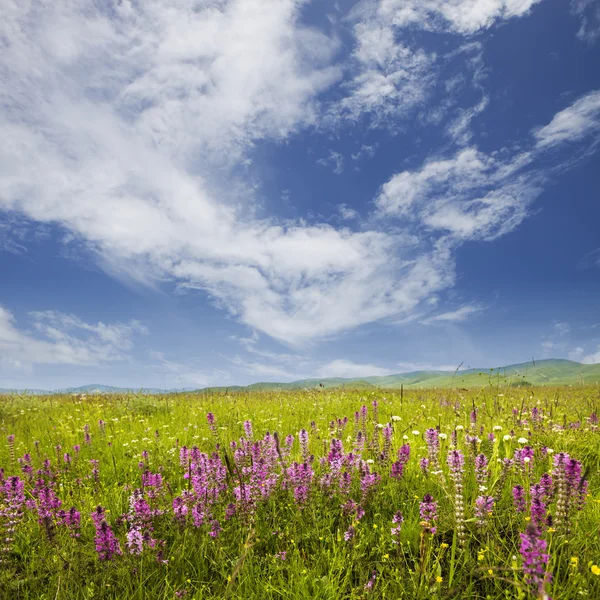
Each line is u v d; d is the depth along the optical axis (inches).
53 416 563.2
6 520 177.5
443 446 270.8
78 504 224.4
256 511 195.2
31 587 152.1
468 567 149.3
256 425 430.0
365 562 160.2
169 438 378.0
